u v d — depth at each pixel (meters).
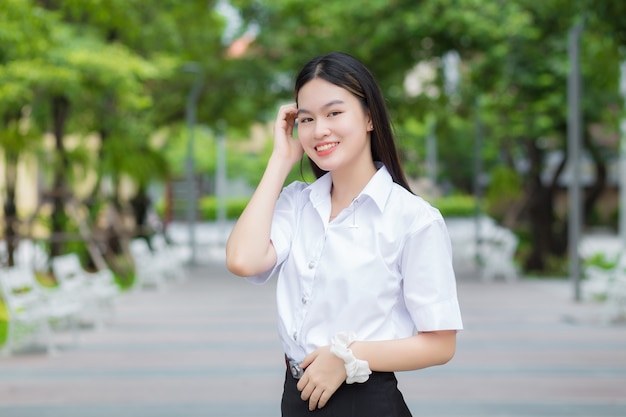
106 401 7.96
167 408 7.64
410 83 25.73
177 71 22.45
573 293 15.87
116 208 21.89
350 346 2.39
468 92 20.78
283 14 20.95
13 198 17.64
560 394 8.08
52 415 7.43
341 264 2.44
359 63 2.54
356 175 2.56
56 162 18.36
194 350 10.84
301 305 2.50
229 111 25.88
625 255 12.98
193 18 23.95
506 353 10.36
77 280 12.32
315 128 2.50
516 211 24.66
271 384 8.67
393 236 2.45
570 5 12.37
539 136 20.20
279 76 22.69
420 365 2.43
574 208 15.70
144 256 19.00
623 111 19.28
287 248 2.57
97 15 16.73
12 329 10.62
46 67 14.75
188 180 25.00
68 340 11.74
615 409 7.47
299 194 2.65
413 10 19.02
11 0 12.57
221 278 21.47
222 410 7.54
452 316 2.43
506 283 19.44
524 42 19.27
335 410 2.45
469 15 18.44
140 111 22.03
